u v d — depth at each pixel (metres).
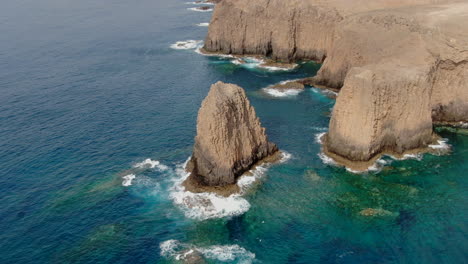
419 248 46.44
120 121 79.75
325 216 52.28
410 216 51.59
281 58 116.69
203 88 97.19
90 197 56.88
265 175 60.81
